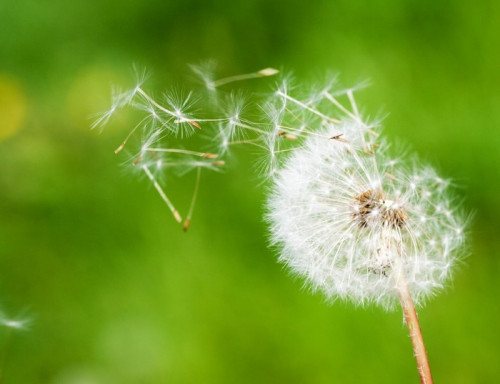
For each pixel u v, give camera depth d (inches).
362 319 15.3
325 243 12.6
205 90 16.3
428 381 12.0
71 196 16.5
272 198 12.7
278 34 16.9
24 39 17.7
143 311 15.9
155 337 15.7
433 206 13.0
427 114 16.1
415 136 16.1
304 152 12.7
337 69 16.6
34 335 16.0
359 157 12.7
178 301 15.8
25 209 16.6
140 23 17.6
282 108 12.7
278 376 15.4
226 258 15.9
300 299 15.5
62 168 16.7
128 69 17.2
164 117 12.6
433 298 15.2
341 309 15.4
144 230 16.2
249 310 15.6
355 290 12.5
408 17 16.5
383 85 16.3
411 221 12.7
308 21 16.9
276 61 16.9
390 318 15.2
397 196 12.6
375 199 12.6
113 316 15.9
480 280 15.4
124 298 16.0
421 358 12.1
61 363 15.8
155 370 15.6
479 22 16.2
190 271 15.9
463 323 15.2
